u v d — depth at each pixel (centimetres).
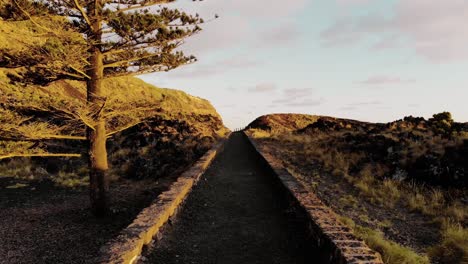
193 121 2852
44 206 1067
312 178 1386
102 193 940
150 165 1565
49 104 813
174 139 2003
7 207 1052
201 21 934
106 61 1003
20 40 796
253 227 743
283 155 1928
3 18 802
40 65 816
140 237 536
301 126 6259
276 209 889
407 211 999
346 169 1465
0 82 801
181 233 702
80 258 673
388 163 1439
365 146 1752
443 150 1322
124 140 2000
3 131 807
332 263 488
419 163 1312
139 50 946
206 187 1149
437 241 781
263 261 566
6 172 1563
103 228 848
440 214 954
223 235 695
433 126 2078
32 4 789
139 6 916
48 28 816
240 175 1412
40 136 855
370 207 1027
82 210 1001
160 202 743
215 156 1955
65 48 766
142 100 937
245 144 3138
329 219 609
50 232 819
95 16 848
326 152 1866
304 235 665
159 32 882
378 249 635
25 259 667
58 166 1673
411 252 645
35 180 1445
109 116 922
